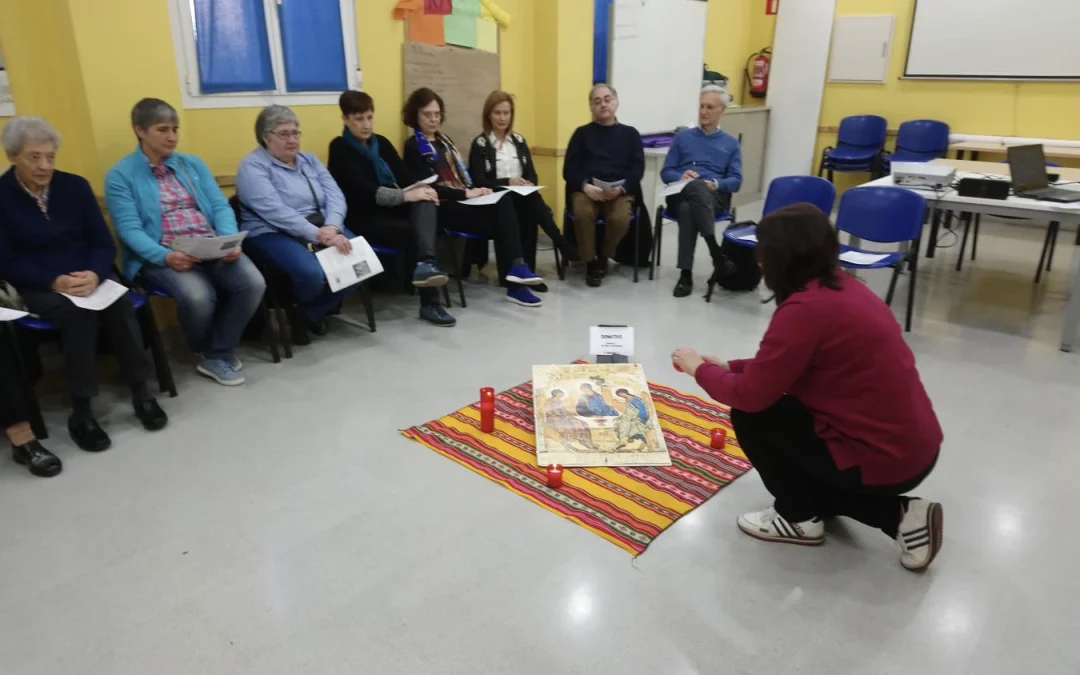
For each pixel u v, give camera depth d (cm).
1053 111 529
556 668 145
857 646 150
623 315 350
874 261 315
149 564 175
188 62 307
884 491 161
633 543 181
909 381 153
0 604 162
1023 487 207
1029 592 166
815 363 155
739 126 618
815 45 620
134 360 237
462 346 311
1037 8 518
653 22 512
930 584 169
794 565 175
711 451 224
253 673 144
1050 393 266
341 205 321
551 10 441
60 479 212
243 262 276
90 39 271
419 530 188
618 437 226
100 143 281
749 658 147
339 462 220
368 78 372
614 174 397
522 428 239
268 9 326
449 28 402
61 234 238
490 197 351
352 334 327
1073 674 143
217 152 326
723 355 301
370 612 159
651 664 146
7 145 220
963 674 143
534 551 180
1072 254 462
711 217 369
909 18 576
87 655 148
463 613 159
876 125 598
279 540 184
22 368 224
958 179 355
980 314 353
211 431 240
